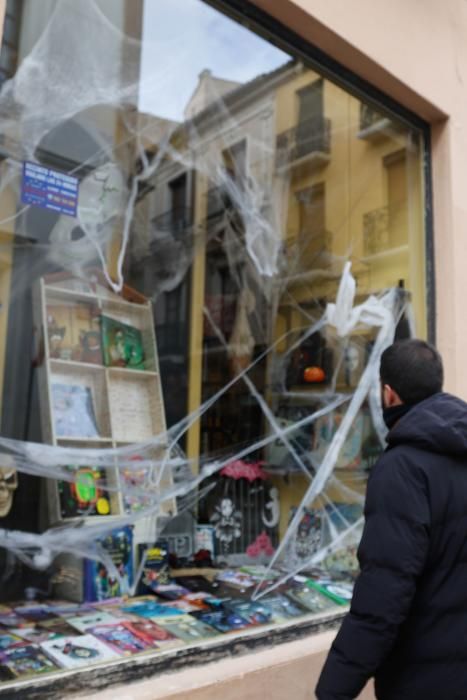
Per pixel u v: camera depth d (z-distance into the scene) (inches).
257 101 105.1
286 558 107.2
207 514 101.3
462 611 51.8
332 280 120.7
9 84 76.4
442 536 51.3
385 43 101.5
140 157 101.4
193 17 87.7
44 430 83.2
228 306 114.6
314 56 96.3
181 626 74.4
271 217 122.6
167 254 107.1
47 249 86.5
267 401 114.5
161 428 96.1
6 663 60.1
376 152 118.3
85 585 82.3
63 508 81.8
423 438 52.2
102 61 87.2
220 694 66.7
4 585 79.1
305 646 77.5
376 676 53.5
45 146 84.7
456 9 118.1
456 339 108.7
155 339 99.6
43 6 78.5
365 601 48.5
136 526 89.3
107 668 61.4
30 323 84.6
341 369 116.6
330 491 113.3
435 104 110.6
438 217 112.9
